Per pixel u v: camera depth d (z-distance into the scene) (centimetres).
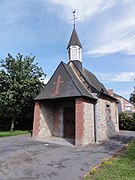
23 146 1031
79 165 674
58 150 945
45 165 677
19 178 545
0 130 1920
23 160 744
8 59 1762
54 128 1477
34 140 1241
